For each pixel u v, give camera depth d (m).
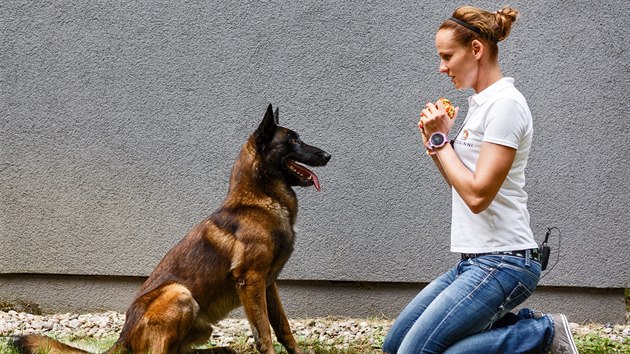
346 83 5.98
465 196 3.41
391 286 6.16
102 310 6.22
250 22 5.98
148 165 6.07
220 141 6.04
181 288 4.19
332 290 6.17
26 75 6.03
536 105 5.98
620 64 5.93
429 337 3.56
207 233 4.40
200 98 6.02
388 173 6.02
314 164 4.51
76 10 5.99
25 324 5.76
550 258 6.03
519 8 5.92
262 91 6.01
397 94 5.98
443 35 3.58
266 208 4.40
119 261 6.12
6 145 6.07
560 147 5.99
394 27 5.95
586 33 5.92
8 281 6.22
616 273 6.02
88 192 6.09
